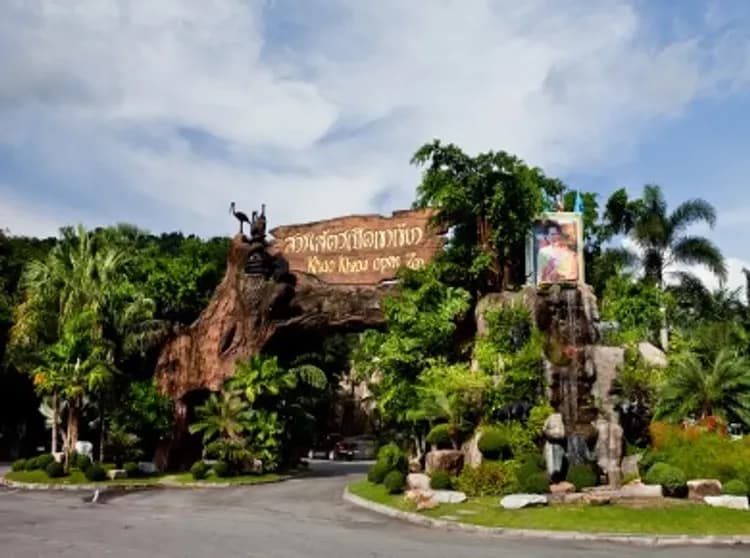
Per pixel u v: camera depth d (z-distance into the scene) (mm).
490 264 36344
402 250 39656
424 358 34969
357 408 81750
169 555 16156
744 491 24188
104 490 33219
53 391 38062
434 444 31938
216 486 35281
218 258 50844
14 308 49188
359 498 28344
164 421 41469
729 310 54844
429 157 36500
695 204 49469
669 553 17594
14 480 35125
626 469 27969
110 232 51438
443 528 21625
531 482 25062
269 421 39688
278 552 16766
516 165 36219
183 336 42688
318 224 41531
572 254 35719
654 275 49406
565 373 30391
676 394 30906
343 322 39594
